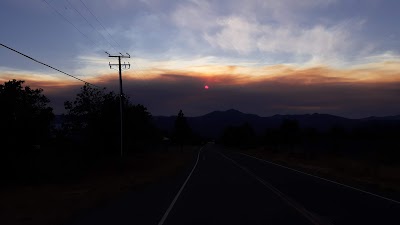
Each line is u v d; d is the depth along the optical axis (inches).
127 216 453.4
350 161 1512.1
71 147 1537.9
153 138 2546.8
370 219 418.9
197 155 2593.5
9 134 1035.3
